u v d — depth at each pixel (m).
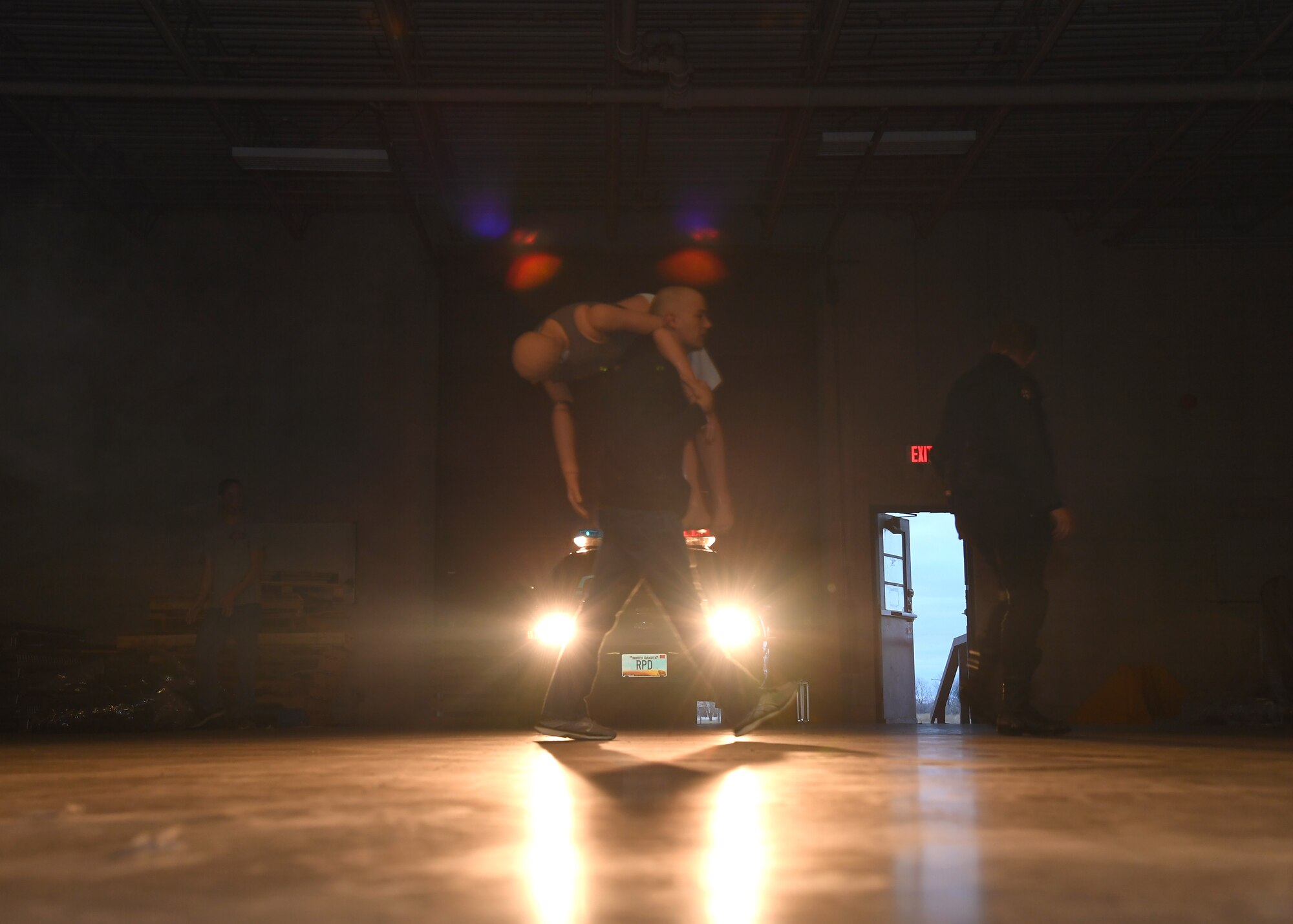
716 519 3.94
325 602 12.46
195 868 0.86
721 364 13.66
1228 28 10.77
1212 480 13.70
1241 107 11.98
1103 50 11.15
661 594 3.82
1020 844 1.01
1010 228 14.13
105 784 1.89
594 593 3.91
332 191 13.53
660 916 0.65
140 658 10.30
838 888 0.76
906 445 13.73
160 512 13.64
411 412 13.80
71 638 12.02
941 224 14.16
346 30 10.67
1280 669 12.36
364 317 13.98
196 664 10.85
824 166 13.05
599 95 10.23
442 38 10.76
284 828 1.15
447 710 12.92
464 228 14.15
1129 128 12.29
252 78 11.43
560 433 4.11
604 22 10.39
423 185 13.70
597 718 7.66
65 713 8.95
